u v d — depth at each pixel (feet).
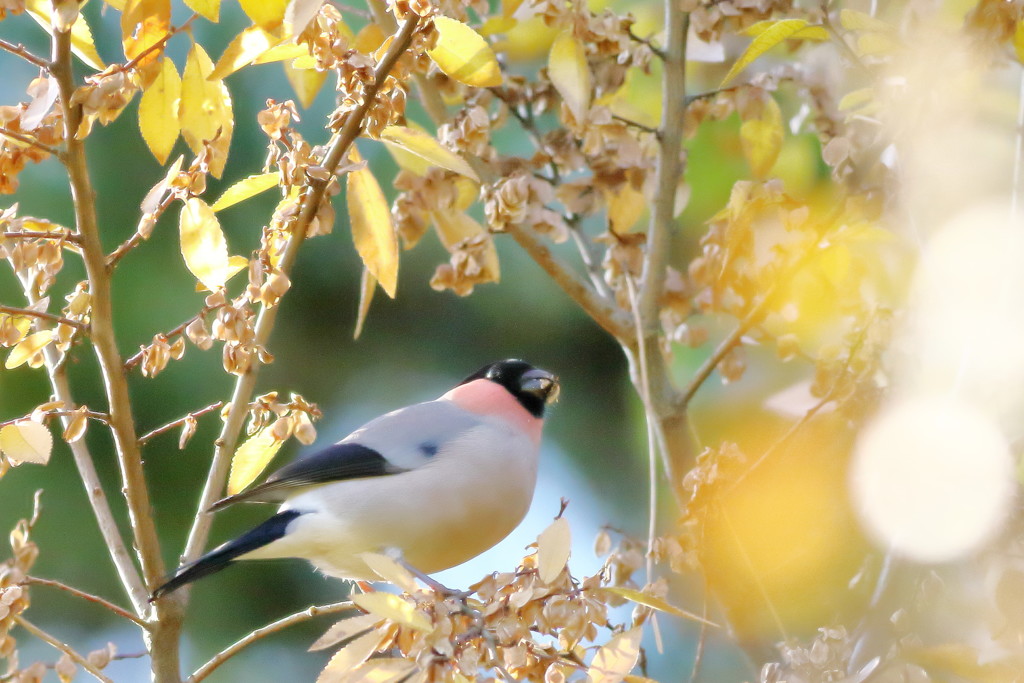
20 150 22.93
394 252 25.75
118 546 25.57
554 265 31.58
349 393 41.65
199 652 38.60
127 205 37.76
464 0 23.71
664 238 31.65
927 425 27.30
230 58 21.86
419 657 18.88
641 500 42.09
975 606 26.40
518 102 32.09
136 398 37.35
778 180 29.12
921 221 30.66
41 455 22.38
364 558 19.53
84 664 21.84
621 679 19.35
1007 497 26.22
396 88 23.11
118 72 21.81
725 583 29.17
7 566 22.12
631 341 31.68
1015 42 26.63
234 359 22.67
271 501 29.96
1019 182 28.25
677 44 31.45
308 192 23.41
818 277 32.22
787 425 36.55
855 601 30.35
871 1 32.99
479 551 30.25
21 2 21.72
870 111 31.81
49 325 26.61
